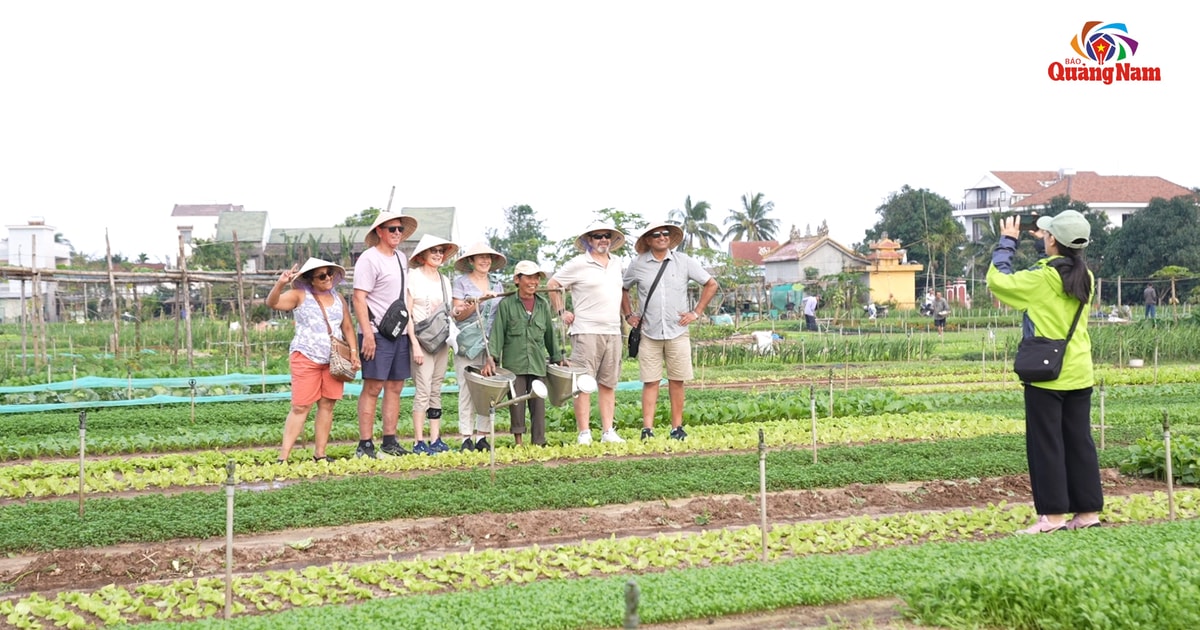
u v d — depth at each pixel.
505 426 15.56
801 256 75.31
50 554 8.46
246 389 21.39
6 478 11.64
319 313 12.51
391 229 12.91
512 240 74.56
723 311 56.84
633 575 7.79
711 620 6.87
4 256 81.88
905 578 7.37
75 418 17.27
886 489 10.90
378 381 12.90
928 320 53.22
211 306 42.69
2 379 23.97
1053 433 9.05
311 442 15.44
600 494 10.56
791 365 30.70
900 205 84.31
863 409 17.75
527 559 8.39
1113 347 29.88
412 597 7.10
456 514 10.08
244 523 9.49
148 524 9.35
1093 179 94.12
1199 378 24.58
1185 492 10.57
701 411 16.62
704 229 92.75
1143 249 65.12
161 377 24.45
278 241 70.81
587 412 13.68
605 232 13.55
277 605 7.43
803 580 7.37
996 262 9.59
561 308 14.32
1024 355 9.07
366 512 9.92
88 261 60.69
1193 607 6.17
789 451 13.02
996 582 6.77
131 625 6.70
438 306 13.45
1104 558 7.16
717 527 9.74
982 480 11.38
